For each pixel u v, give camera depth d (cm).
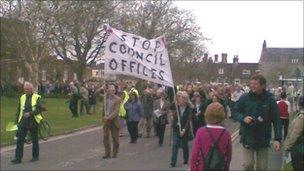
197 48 7512
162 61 1525
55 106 4288
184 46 7019
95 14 5819
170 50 6800
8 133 2039
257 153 887
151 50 1522
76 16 5350
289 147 878
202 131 703
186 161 1423
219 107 709
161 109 1841
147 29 6656
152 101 2123
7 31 5188
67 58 6269
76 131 2330
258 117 870
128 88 2436
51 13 4778
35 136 1417
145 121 2194
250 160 880
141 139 2055
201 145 698
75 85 3097
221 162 691
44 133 2047
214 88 2484
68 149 1694
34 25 4709
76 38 5831
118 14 6156
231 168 1323
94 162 1426
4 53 5847
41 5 4728
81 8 5400
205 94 2166
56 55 6169
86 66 6366
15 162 1388
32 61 4747
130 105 1917
